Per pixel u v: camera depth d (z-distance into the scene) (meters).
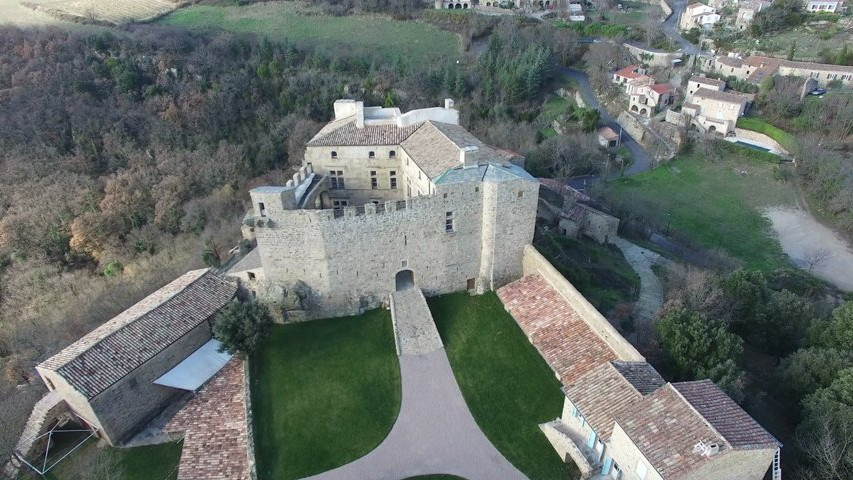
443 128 54.59
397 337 45.72
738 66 111.06
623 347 38.38
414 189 53.09
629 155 100.88
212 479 35.62
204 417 39.69
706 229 76.75
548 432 36.50
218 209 76.56
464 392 40.88
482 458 35.84
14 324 65.38
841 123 91.06
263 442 37.78
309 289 47.62
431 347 45.09
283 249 45.62
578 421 34.50
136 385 39.22
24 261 75.19
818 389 35.53
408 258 48.12
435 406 39.88
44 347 53.84
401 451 36.62
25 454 37.50
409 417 39.09
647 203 80.00
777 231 77.12
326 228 44.53
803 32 125.44
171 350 41.62
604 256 61.25
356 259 46.78
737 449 26.39
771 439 27.55
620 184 88.69
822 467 31.55
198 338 44.16
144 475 36.59
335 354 44.97
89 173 86.88
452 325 47.34
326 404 40.50
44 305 68.88
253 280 48.28
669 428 28.38
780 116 100.19
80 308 61.28
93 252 76.75
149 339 40.56
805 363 38.53
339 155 55.84
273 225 44.31
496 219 47.31
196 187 83.56
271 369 43.81
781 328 44.72
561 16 146.25
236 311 43.75
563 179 87.88
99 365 37.53
